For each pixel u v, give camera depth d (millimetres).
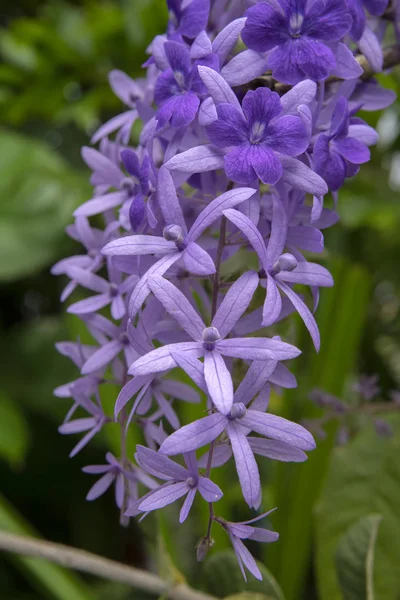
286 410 383
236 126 186
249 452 174
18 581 509
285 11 192
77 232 231
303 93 189
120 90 241
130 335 187
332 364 395
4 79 572
